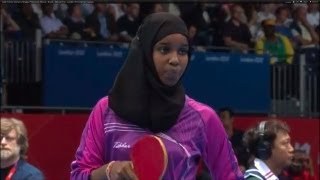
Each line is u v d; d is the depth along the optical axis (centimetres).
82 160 498
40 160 1703
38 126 1709
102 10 2238
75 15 2169
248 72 2003
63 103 1839
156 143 429
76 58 1853
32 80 1848
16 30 1972
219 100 1969
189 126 491
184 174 486
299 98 2091
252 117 1928
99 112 499
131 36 2266
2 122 930
